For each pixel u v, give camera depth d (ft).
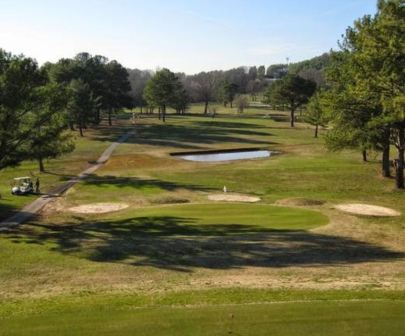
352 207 131.03
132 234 104.27
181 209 126.72
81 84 334.03
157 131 355.56
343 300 57.41
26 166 216.33
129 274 76.59
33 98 126.11
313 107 319.06
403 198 147.74
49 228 113.80
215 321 49.49
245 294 62.85
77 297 64.18
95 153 252.83
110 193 156.25
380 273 75.72
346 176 186.50
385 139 167.12
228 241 95.55
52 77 377.30
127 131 355.36
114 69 444.96
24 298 64.75
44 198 151.23
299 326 47.96
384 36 130.00
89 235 104.99
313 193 155.53
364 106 159.02
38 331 48.06
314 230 104.53
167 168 209.26
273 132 358.84
